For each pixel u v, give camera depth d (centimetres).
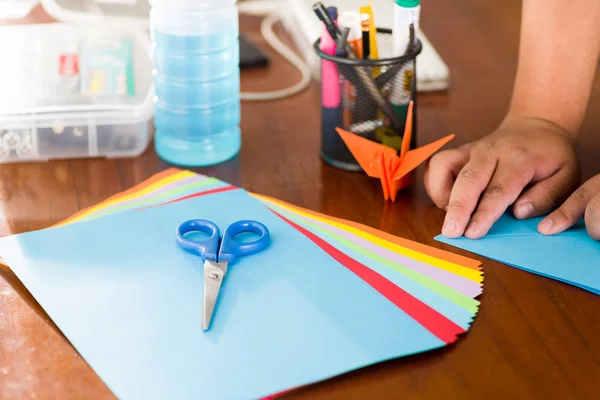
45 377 56
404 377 56
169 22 83
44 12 122
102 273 66
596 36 82
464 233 74
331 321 60
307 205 80
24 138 88
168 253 69
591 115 99
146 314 61
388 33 89
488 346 59
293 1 122
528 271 69
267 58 114
